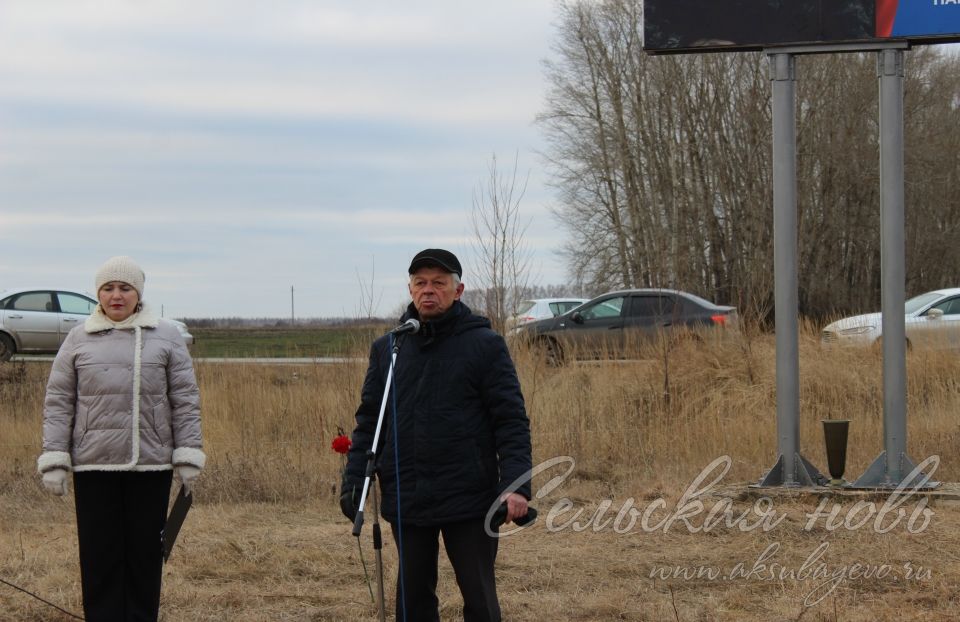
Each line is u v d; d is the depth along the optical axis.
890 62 9.87
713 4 10.22
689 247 37.91
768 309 16.62
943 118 40.78
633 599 6.93
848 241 39.62
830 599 6.83
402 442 4.88
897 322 9.91
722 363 15.20
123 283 5.92
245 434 13.68
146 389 5.85
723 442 12.59
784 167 10.12
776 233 10.21
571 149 40.97
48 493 10.83
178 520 5.98
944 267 40.84
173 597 7.02
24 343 21.34
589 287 40.03
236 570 7.77
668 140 39.41
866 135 38.25
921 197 39.91
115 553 5.88
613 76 40.28
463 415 4.87
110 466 5.75
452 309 4.98
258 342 25.36
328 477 11.26
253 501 10.66
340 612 6.69
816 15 10.00
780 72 10.15
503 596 7.03
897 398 9.95
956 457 11.92
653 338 16.08
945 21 9.77
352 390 13.88
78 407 5.85
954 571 7.48
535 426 13.31
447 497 4.80
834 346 16.61
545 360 15.40
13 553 8.30
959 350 16.34
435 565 5.04
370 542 8.60
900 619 6.39
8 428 14.28
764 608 6.71
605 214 40.53
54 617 6.69
